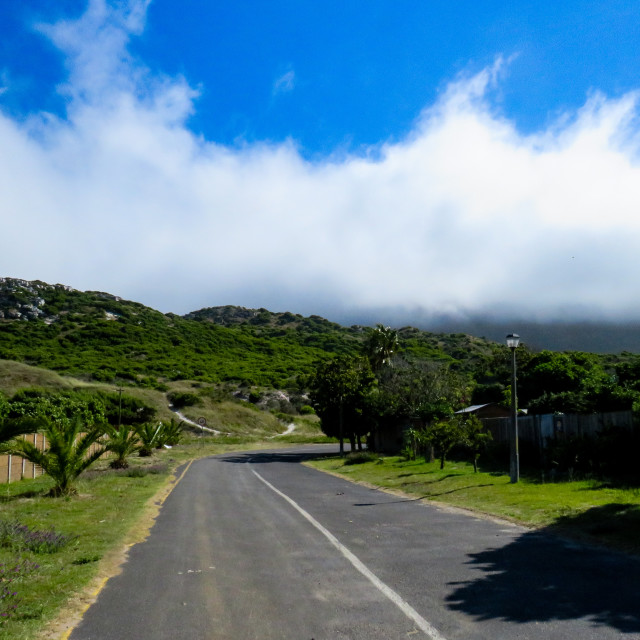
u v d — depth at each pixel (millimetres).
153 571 7910
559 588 6555
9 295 138375
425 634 5230
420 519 12180
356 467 29125
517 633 5164
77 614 6039
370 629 5410
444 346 156750
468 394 45969
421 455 31375
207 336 150125
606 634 5070
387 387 42062
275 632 5406
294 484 21484
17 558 7992
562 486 15492
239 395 93938
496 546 9078
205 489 19703
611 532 9523
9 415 37969
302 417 91375
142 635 5391
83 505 14773
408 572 7543
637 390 23109
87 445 17641
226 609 6141
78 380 80000
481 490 16156
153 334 136875
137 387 85750
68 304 147000
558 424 21312
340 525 11617
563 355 42594
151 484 21000
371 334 56688
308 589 6855
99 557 8641
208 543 9930
